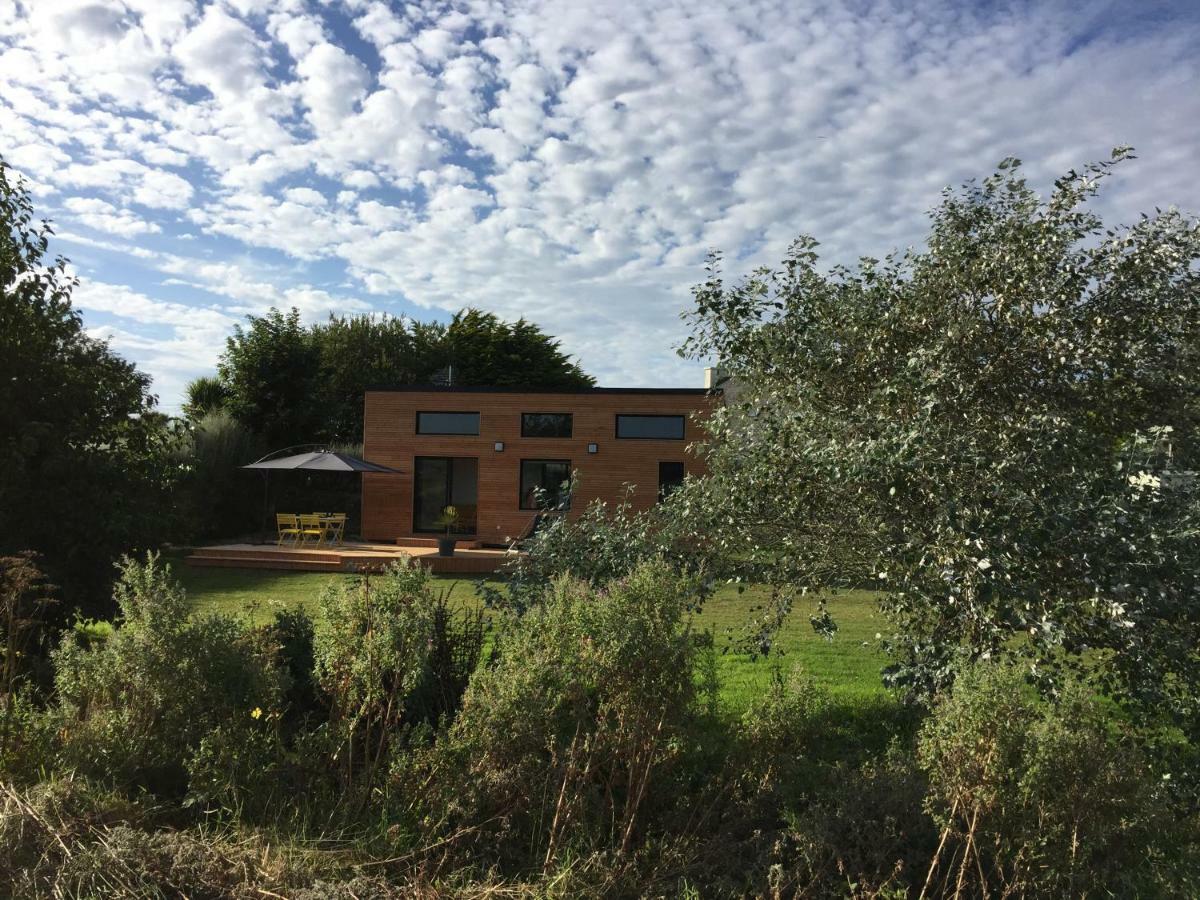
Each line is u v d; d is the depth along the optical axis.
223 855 3.18
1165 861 3.26
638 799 3.50
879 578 4.52
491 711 3.62
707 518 5.04
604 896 3.15
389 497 21.97
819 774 4.20
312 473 25.58
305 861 3.22
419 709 4.58
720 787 4.01
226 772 3.57
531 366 38.31
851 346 5.14
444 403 21.80
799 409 4.98
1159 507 3.51
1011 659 3.67
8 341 6.79
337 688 3.96
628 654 3.54
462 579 15.33
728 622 9.66
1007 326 4.52
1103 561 3.40
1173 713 3.57
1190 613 3.50
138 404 7.48
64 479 6.79
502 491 21.44
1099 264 4.50
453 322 38.47
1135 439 3.74
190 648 3.84
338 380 32.28
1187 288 4.55
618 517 5.77
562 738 3.75
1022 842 3.07
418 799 3.54
